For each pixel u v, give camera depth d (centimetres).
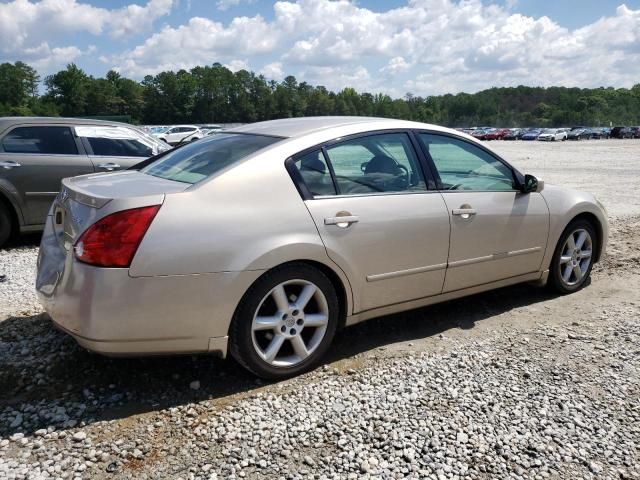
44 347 377
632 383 345
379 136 396
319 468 261
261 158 343
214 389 332
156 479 252
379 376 351
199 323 311
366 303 378
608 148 4388
